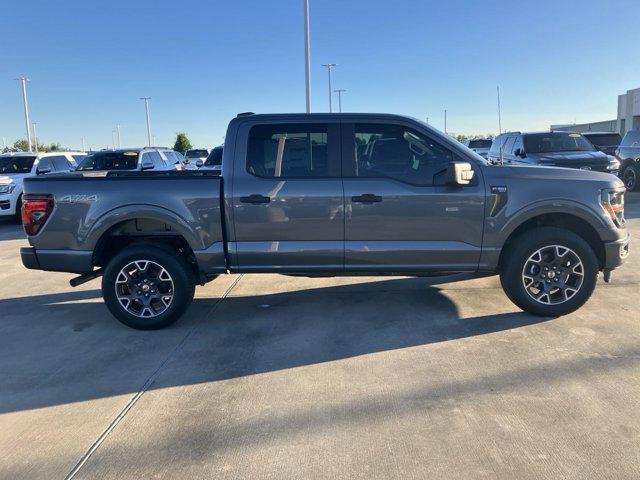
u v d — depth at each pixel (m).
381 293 6.30
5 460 3.10
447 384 3.89
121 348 4.80
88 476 2.92
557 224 5.31
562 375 3.97
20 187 14.24
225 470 2.94
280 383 3.99
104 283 5.18
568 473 2.84
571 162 11.96
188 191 5.06
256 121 5.12
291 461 3.01
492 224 5.02
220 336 5.03
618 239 5.08
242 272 5.21
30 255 5.24
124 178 5.10
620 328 4.89
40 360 4.57
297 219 5.05
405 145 5.10
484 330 4.95
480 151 23.50
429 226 5.04
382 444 3.15
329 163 5.09
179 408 3.66
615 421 3.33
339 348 4.64
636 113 36.09
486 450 3.06
